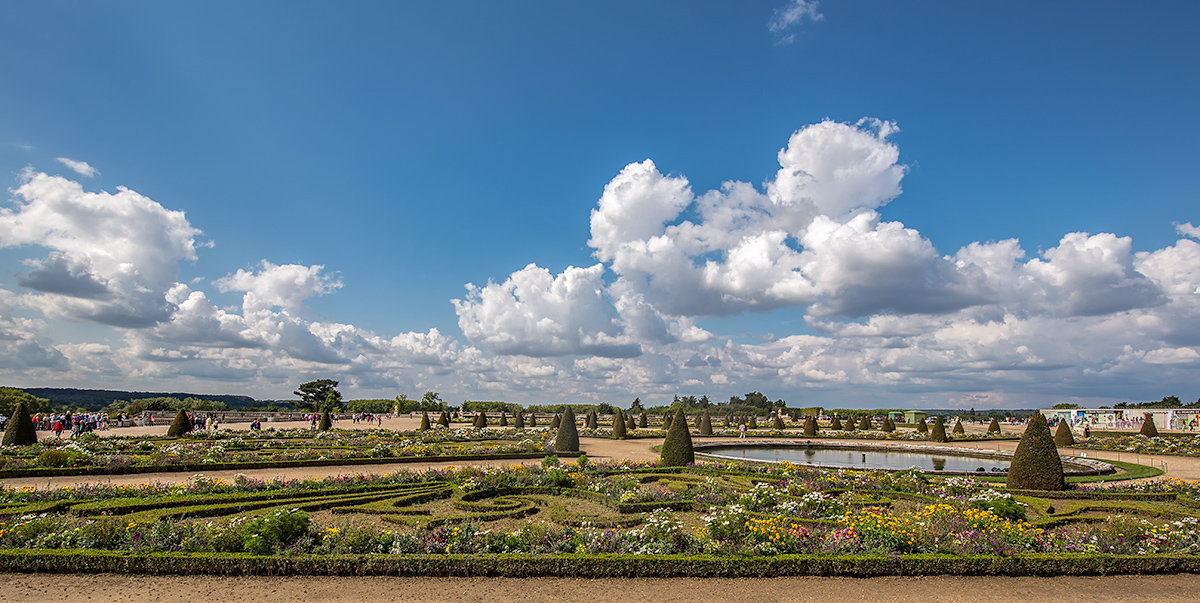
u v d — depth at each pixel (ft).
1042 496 85.92
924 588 46.65
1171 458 144.97
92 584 44.78
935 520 59.36
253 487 80.53
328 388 463.01
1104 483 101.30
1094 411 289.94
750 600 43.78
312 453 124.98
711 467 109.60
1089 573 50.03
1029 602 44.19
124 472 100.58
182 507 67.87
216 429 208.13
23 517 57.57
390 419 377.09
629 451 153.69
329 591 44.34
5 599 41.65
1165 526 59.21
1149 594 46.09
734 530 54.08
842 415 381.19
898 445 180.75
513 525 65.82
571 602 43.01
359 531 52.01
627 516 70.44
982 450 160.56
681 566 48.55
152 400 347.36
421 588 45.32
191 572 47.03
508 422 334.65
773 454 161.07
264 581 46.11
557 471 88.94
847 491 83.56
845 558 49.24
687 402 583.99
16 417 140.97
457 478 89.04
